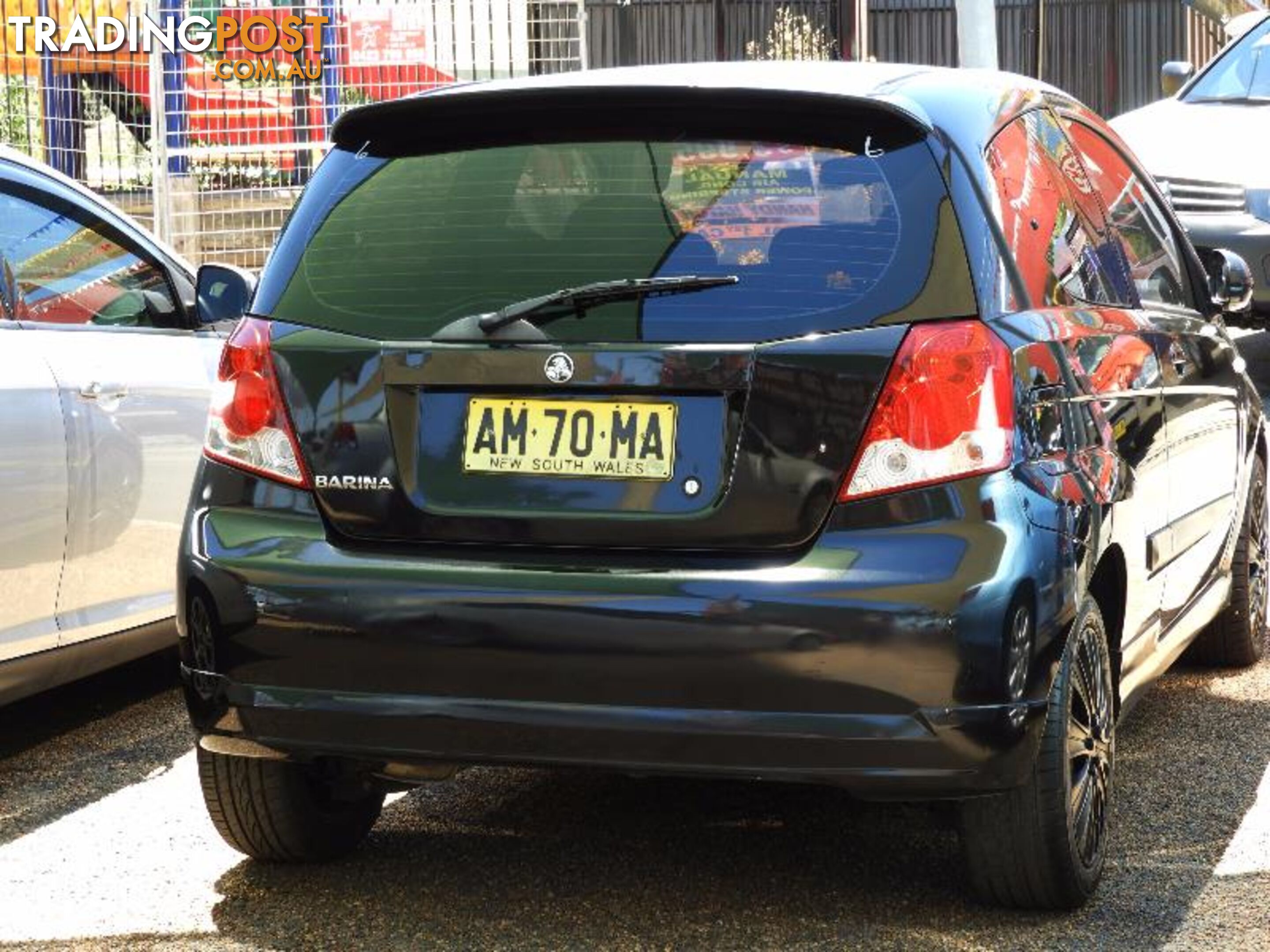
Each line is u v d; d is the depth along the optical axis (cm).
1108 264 454
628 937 379
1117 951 370
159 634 550
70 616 514
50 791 489
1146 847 432
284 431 380
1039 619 357
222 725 378
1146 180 531
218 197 1167
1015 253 381
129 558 534
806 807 460
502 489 367
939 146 373
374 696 367
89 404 518
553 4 1276
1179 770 491
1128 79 2395
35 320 514
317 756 376
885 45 2395
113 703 577
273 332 384
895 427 353
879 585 348
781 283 362
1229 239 1143
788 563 353
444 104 387
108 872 426
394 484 371
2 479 485
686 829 445
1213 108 1255
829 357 355
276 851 416
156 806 475
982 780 354
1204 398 503
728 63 430
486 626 359
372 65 1215
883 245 363
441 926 387
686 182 373
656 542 359
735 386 357
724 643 350
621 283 365
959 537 351
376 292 381
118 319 548
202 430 565
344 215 392
